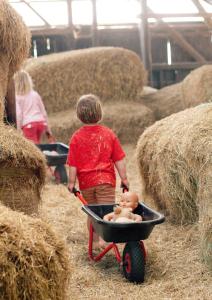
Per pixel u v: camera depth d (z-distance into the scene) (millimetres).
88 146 5422
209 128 5102
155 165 6395
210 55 16609
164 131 6289
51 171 9172
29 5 16203
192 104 11734
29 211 5348
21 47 5820
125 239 4488
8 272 3137
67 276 3561
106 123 12188
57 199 7641
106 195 5387
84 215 6793
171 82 16766
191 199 5766
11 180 5199
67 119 12016
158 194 6555
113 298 4215
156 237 5691
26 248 3236
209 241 4699
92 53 12711
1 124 5461
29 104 9453
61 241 3551
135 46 16891
